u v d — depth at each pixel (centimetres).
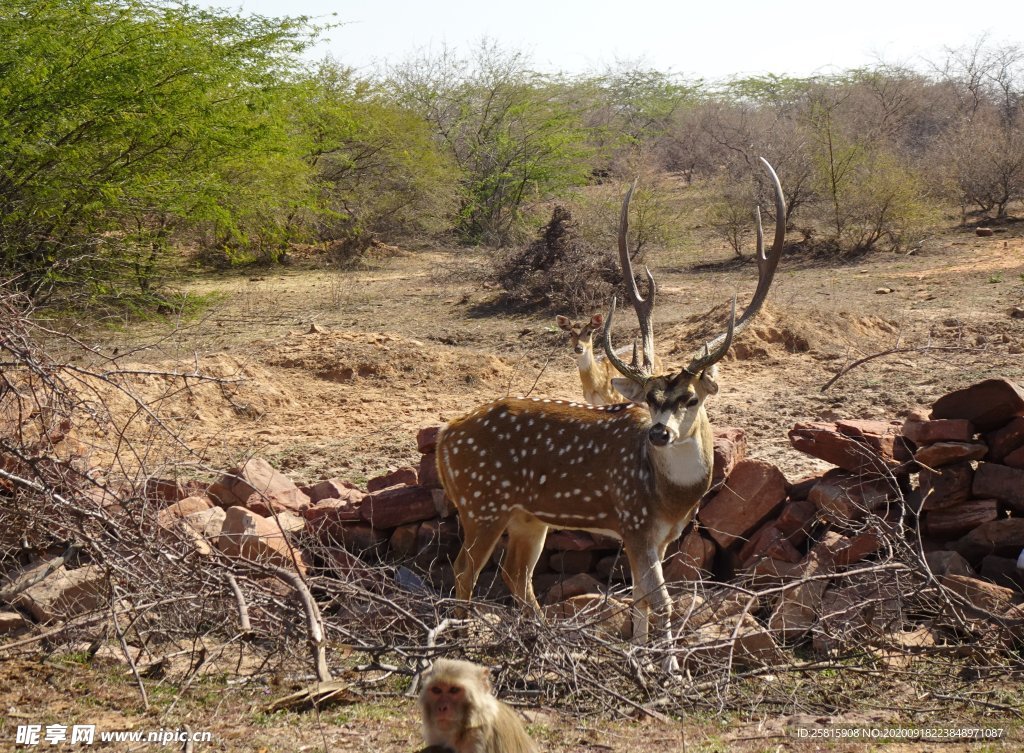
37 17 1922
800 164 3291
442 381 1728
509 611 701
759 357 1709
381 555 884
